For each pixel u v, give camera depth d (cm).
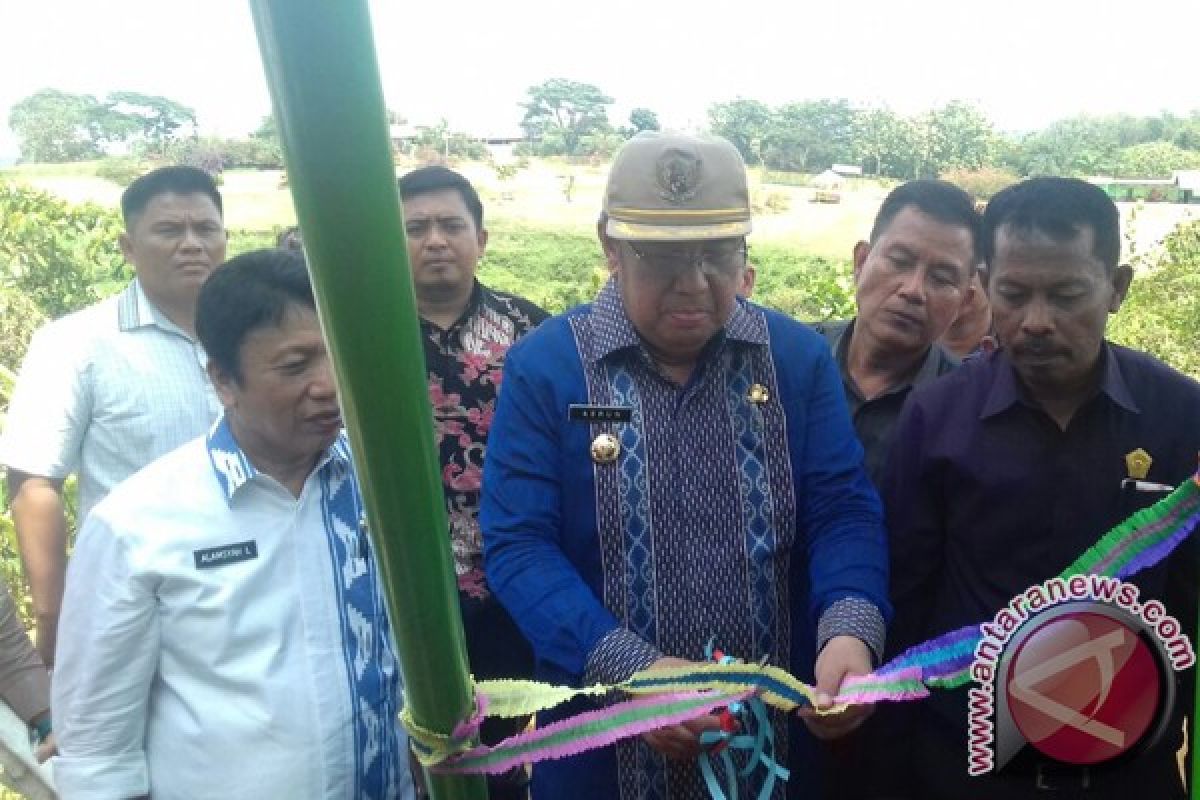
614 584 176
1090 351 165
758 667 125
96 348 264
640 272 166
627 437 176
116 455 267
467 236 286
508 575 173
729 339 180
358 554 177
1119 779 172
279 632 166
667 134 166
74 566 166
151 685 167
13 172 1067
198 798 164
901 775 197
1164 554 130
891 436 216
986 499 179
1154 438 172
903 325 238
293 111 55
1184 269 657
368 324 61
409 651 79
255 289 159
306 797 166
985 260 173
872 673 142
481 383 284
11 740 297
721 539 177
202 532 163
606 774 179
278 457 170
